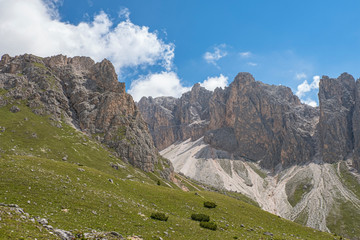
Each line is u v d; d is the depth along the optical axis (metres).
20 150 126.62
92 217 43.38
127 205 55.81
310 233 78.25
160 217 52.31
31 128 153.50
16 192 45.31
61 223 36.75
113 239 33.25
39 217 34.88
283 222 82.88
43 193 47.72
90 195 53.91
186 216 63.47
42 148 137.88
